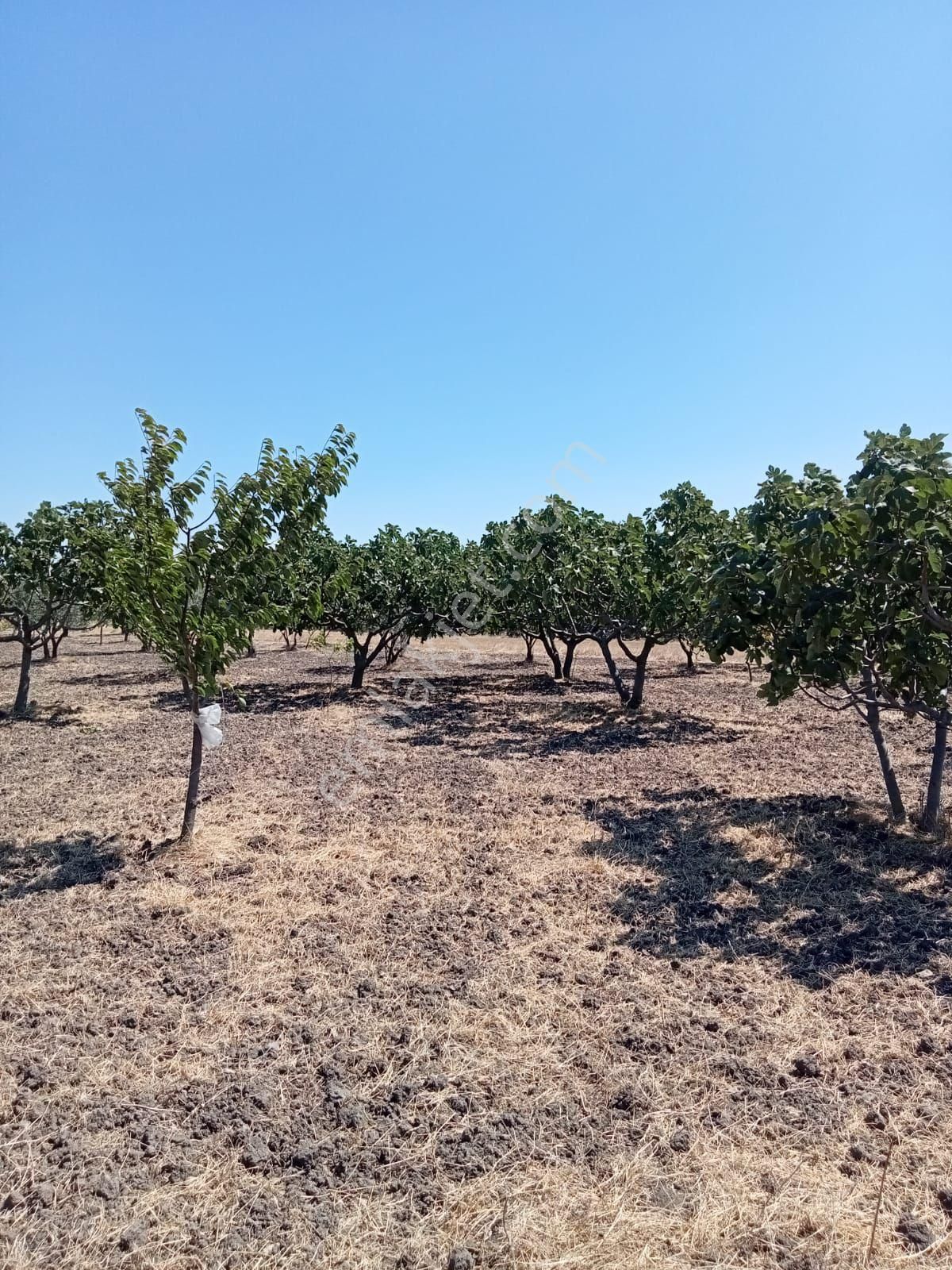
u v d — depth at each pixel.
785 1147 3.07
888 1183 2.88
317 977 4.47
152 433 5.93
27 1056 3.66
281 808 7.77
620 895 5.59
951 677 5.61
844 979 4.38
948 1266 2.52
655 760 9.91
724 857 6.29
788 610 5.68
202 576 6.16
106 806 7.80
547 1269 2.53
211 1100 3.37
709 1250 2.59
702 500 12.51
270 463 6.06
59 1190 2.85
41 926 5.10
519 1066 3.62
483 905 5.46
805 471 6.41
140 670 20.19
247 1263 2.56
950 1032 3.84
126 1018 3.99
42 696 15.56
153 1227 2.70
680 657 24.09
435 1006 4.14
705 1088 3.45
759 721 12.63
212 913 5.32
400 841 6.79
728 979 4.41
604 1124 3.22
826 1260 2.55
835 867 6.02
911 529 4.75
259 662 22.80
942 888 5.58
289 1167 3.00
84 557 6.78
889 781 6.96
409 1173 2.96
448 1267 2.54
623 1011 4.07
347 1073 3.58
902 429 5.15
